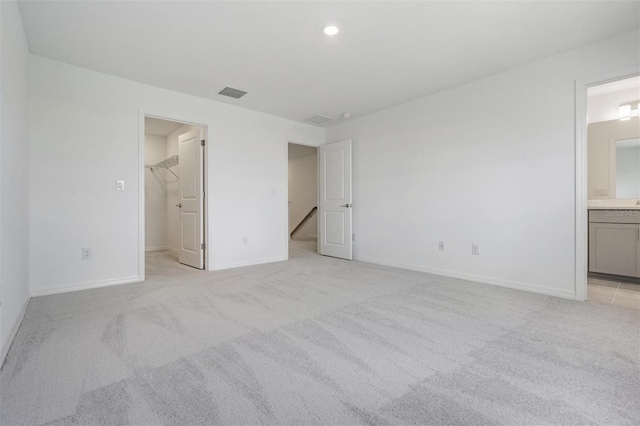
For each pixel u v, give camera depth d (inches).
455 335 77.7
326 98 155.9
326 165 206.1
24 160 97.7
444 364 63.6
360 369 61.6
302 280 136.6
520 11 86.4
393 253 169.2
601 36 99.7
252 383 56.5
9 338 71.3
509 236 124.3
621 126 151.2
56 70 114.7
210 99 156.8
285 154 190.4
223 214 163.3
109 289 120.7
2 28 66.2
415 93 149.6
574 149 108.0
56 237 114.3
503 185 125.7
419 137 155.9
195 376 58.7
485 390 54.5
